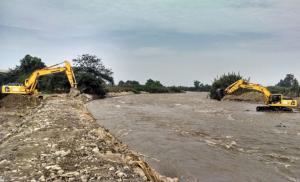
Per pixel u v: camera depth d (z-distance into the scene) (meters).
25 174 8.24
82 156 10.23
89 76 61.94
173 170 12.05
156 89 118.88
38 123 16.81
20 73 74.62
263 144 16.77
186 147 15.88
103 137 14.19
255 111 36.12
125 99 61.44
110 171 8.79
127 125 23.12
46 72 38.44
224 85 63.78
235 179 11.12
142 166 10.23
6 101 30.83
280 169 12.30
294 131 20.92
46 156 9.98
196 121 25.62
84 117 21.08
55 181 7.75
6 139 13.79
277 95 36.25
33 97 32.66
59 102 32.16
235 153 14.78
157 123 24.28
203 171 11.98
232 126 22.97
